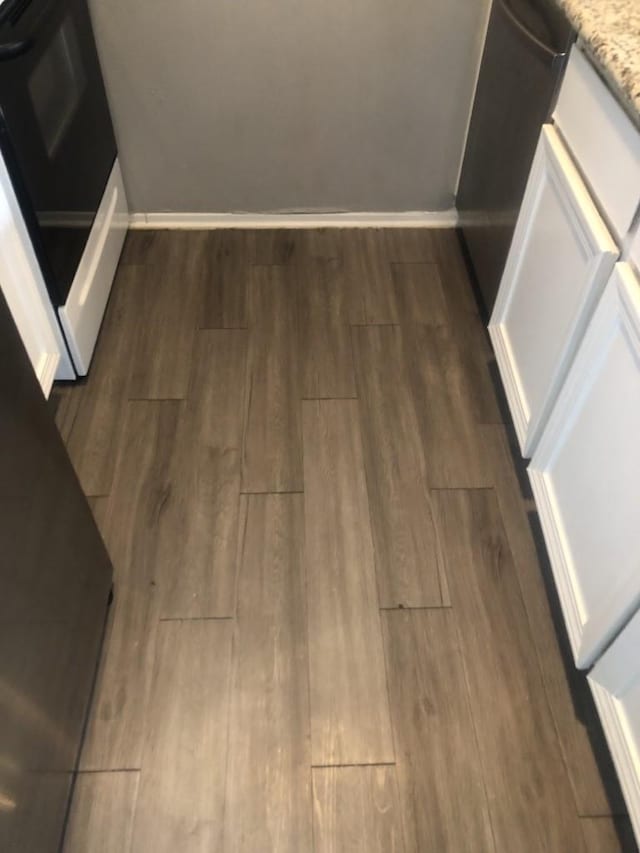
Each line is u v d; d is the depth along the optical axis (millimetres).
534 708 1318
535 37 1459
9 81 1287
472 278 2201
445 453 1720
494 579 1495
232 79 1999
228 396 1825
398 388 1864
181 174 2215
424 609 1444
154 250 2250
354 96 2059
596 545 1211
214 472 1657
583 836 1181
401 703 1317
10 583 884
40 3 1449
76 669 1186
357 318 2053
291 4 1854
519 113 1628
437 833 1177
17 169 1347
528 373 1551
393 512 1599
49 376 1608
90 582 1258
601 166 1177
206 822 1179
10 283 1388
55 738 1080
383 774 1235
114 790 1204
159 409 1788
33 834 986
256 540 1537
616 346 1132
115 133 2102
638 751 1090
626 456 1099
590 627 1208
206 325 2012
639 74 1009
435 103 2086
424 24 1915
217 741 1263
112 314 2029
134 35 1895
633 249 1084
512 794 1220
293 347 1959
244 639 1389
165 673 1341
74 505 1152
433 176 2266
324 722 1291
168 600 1439
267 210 2324
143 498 1601
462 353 1964
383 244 2311
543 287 1450
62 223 1594
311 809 1195
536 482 1487
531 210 1503
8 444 876
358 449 1719
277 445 1720
